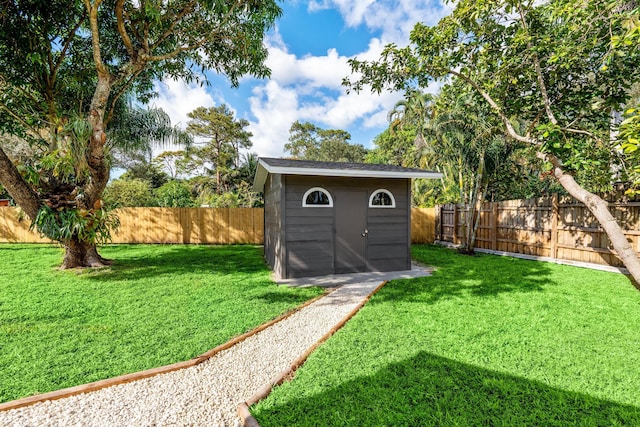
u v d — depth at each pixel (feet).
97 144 17.58
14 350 9.23
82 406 6.87
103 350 9.30
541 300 13.96
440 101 24.94
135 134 28.30
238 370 8.42
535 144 16.16
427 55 18.22
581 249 22.00
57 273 19.58
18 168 18.57
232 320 11.80
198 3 18.44
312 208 19.56
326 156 102.01
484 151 26.40
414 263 23.99
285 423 6.17
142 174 79.61
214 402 7.09
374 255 20.97
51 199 19.47
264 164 18.70
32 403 6.86
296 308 13.29
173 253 28.86
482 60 18.15
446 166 39.88
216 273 20.16
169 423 6.41
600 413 6.38
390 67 18.92
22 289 15.92
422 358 8.66
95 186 19.43
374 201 21.16
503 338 9.93
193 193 77.56
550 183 31.01
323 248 19.76
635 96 23.26
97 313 12.44
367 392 7.13
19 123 22.04
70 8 18.29
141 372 8.07
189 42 20.94
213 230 36.76
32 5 17.10
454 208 33.83
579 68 16.57
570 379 7.58
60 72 21.39
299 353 9.37
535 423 6.12
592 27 13.26
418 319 11.64
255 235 37.29
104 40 21.35
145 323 11.43
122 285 16.81
